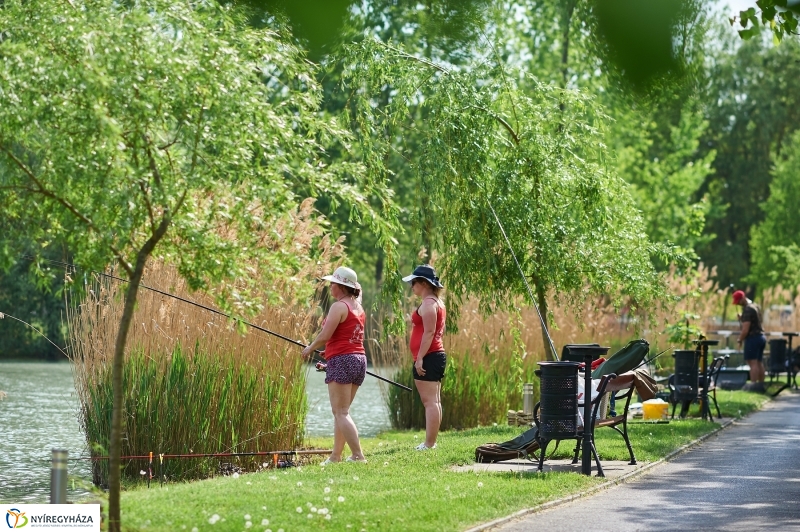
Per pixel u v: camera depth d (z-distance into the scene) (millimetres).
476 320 15844
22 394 20344
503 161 13383
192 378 10750
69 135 5609
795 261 39344
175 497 7195
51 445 12508
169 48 5578
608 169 14281
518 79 14836
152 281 10742
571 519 7035
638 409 16219
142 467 10445
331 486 7867
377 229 7020
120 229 5699
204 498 7129
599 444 11453
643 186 36250
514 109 13578
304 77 6199
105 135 5234
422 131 13281
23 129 5719
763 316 36344
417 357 10578
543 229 13266
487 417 15750
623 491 8484
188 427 10656
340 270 9578
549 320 14062
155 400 10570
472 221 12984
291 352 11547
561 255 13430
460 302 13297
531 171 13406
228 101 5676
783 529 6723
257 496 7254
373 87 12961
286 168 6078
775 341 22859
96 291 10648
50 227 5965
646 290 15133
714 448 11914
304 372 11914
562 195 13742
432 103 12992
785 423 15312
